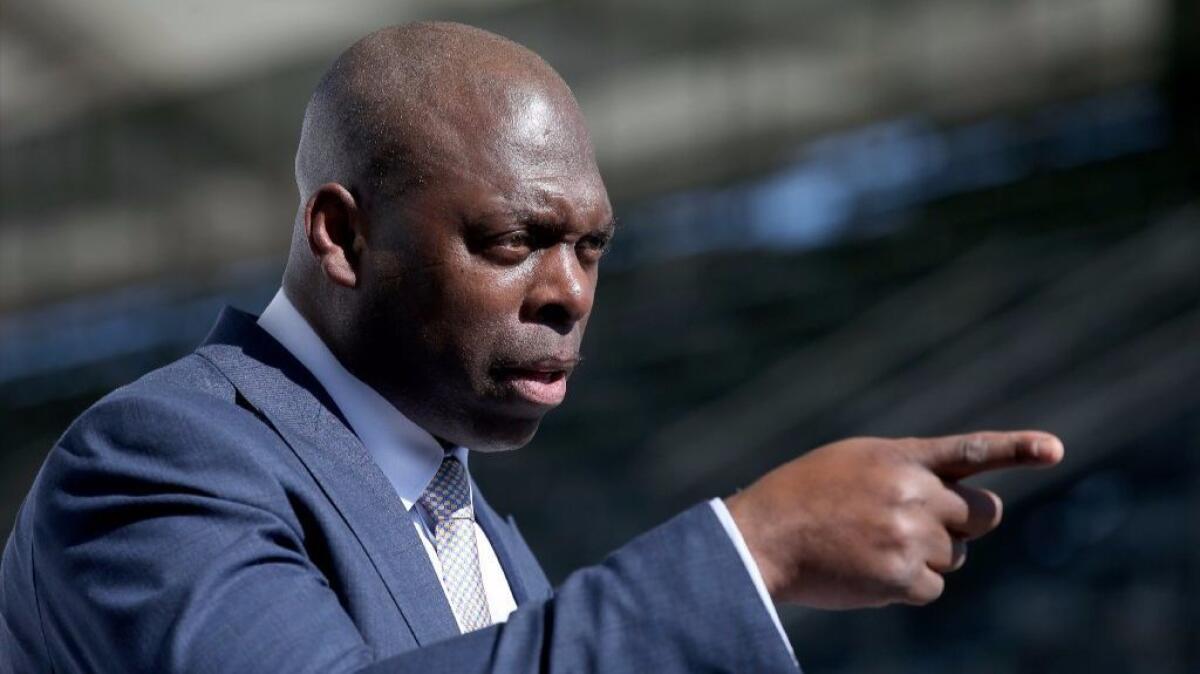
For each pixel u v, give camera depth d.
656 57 29.41
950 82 27.55
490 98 5.36
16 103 31.95
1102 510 28.16
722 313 31.28
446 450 5.73
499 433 5.61
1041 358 27.69
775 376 30.20
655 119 29.59
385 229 5.41
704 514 4.52
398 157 5.38
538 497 30.41
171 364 5.58
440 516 5.65
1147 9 25.67
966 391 27.86
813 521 4.47
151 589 4.64
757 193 30.30
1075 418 26.88
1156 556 27.12
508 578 6.01
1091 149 27.75
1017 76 26.98
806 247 30.64
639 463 30.17
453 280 5.32
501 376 5.42
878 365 29.16
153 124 32.03
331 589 4.94
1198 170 27.03
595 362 32.16
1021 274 29.05
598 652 4.28
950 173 28.92
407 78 5.45
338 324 5.59
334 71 5.65
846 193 29.86
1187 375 26.58
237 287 34.00
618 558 4.47
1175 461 27.97
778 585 4.47
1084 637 26.52
